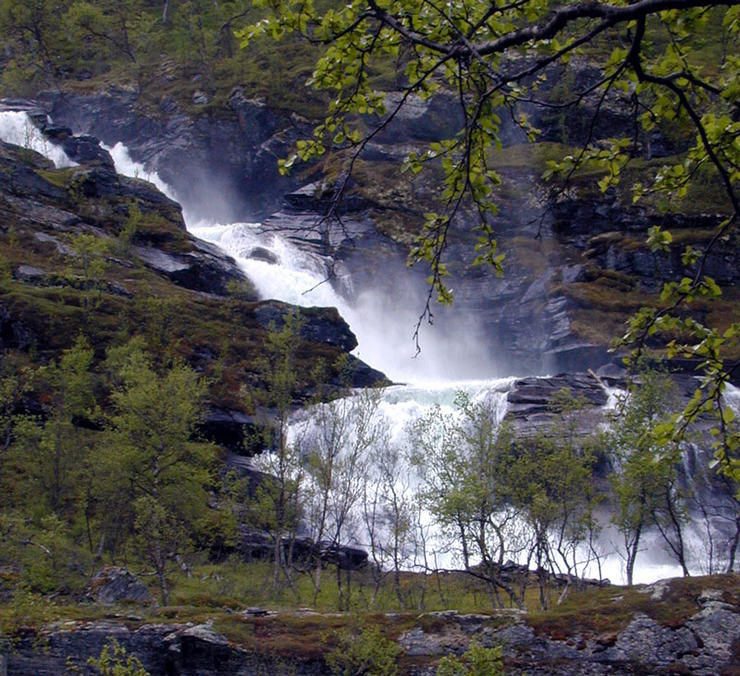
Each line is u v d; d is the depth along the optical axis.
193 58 124.81
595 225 86.88
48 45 120.44
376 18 6.83
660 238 7.38
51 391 44.88
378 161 97.44
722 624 20.72
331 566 35.56
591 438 33.09
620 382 56.25
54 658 20.94
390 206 91.62
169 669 21.14
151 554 29.22
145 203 75.69
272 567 34.53
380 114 7.54
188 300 60.12
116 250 65.19
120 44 130.62
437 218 7.56
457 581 33.97
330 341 62.19
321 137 7.56
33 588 24.95
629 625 21.00
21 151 72.44
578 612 21.75
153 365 49.56
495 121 7.10
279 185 106.06
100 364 47.62
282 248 84.69
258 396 40.53
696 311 74.94
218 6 132.62
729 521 43.25
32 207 66.62
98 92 118.44
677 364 61.94
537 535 28.44
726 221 7.04
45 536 27.08
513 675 20.47
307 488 34.16
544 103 6.76
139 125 115.44
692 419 7.74
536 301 80.62
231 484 34.88
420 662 20.91
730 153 7.07
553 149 91.75
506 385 56.66
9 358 47.62
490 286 84.50
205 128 111.06
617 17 5.72
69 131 90.94
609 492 39.16
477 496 27.69
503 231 88.88
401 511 36.34
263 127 109.31
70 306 52.41
